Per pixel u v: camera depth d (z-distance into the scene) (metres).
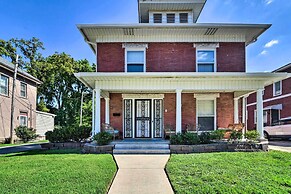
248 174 6.39
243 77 11.38
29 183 5.59
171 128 14.11
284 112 21.39
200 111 14.34
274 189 5.17
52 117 30.16
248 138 11.42
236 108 14.23
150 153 10.62
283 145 14.54
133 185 5.82
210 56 13.88
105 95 13.55
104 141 11.11
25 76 22.69
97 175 6.29
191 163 7.72
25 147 14.91
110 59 13.78
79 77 11.28
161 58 13.80
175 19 15.31
